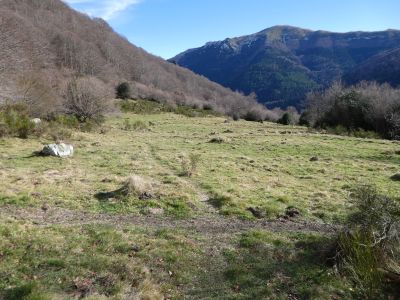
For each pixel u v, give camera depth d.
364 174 18.91
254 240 9.81
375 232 8.06
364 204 9.03
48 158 19.28
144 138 31.73
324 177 18.06
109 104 43.12
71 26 110.25
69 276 7.78
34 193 12.70
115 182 14.73
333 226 11.18
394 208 8.73
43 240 9.12
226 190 14.44
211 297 7.45
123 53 123.75
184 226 10.95
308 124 61.12
